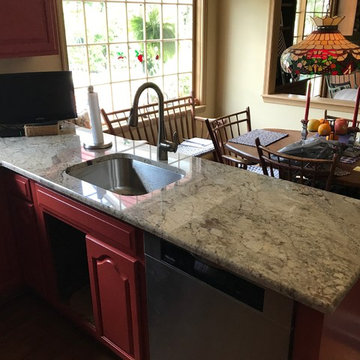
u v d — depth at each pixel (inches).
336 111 140.6
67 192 60.4
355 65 83.2
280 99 152.6
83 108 118.4
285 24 175.5
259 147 77.4
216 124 118.8
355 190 83.4
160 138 71.5
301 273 38.6
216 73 168.1
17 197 77.0
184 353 52.6
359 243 44.1
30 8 84.4
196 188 60.0
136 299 57.2
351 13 215.5
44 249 75.0
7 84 88.2
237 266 40.3
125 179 78.9
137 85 138.3
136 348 61.2
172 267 49.3
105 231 57.9
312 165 74.1
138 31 133.7
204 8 150.9
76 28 115.6
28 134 90.6
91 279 64.4
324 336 38.3
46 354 73.9
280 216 50.7
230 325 44.7
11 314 83.9
